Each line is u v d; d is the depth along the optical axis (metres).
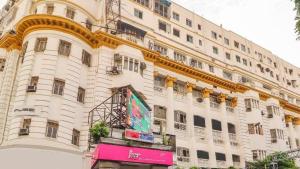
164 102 34.06
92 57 30.11
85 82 28.45
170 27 39.12
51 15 26.69
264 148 38.62
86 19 30.97
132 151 20.92
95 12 32.72
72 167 23.09
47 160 22.19
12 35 30.14
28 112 23.53
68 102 25.47
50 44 26.53
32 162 21.75
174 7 41.47
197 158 33.56
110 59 30.14
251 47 49.62
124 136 20.95
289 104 48.25
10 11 35.94
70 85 26.20
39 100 24.17
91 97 27.97
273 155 34.97
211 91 38.62
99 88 28.16
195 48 40.62
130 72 29.81
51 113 24.20
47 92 24.61
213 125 37.50
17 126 23.50
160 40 36.53
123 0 35.12
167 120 33.25
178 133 33.47
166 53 36.75
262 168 34.28
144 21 35.94
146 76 32.34
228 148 36.81
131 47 31.45
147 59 33.28
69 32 27.84
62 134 24.05
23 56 27.66
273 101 44.38
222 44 44.94
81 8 30.53
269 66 51.22
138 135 21.53
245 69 45.78
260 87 45.44
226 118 38.91
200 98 37.66
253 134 39.25
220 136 37.44
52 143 23.14
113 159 20.02
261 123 40.34
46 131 23.55
